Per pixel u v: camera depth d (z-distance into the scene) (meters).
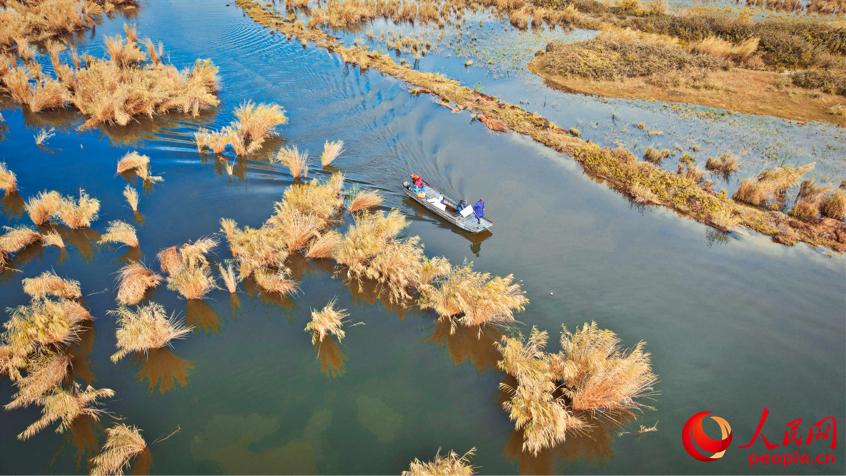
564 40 43.94
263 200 21.14
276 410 13.17
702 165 25.73
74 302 14.89
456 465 11.27
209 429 12.59
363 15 47.81
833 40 40.03
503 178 23.97
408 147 25.92
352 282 17.52
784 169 23.30
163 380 13.80
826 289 18.30
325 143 24.00
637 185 23.02
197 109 27.66
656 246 20.03
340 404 13.44
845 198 21.83
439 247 19.28
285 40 40.12
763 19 48.91
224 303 16.28
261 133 25.30
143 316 14.28
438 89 32.66
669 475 12.13
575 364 13.48
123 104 26.39
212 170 23.08
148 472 11.59
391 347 15.23
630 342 15.65
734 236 20.78
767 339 16.14
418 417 13.23
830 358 15.62
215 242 18.12
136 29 40.22
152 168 22.91
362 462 12.05
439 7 53.50
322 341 15.22
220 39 39.31
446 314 15.96
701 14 50.56
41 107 26.84
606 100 33.12
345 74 34.38
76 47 35.78
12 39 34.31
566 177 24.39
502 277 17.83
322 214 19.61
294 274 17.69
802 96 33.47
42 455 11.85
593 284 17.89
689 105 32.53
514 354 13.90
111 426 12.50
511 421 13.23
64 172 22.12
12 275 16.73
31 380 12.81
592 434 13.00
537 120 29.45
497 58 39.75
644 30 46.00
